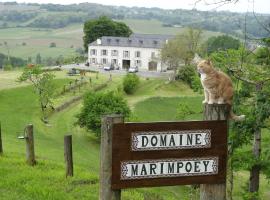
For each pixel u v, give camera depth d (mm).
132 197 15516
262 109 15727
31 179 15906
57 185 15617
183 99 76812
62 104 61906
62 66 111625
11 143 32188
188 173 7727
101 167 7434
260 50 16406
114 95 50531
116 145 7348
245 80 15578
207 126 7773
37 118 54750
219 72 8039
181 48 97500
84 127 51250
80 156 37750
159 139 7508
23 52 183375
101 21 142500
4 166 17391
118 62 125875
